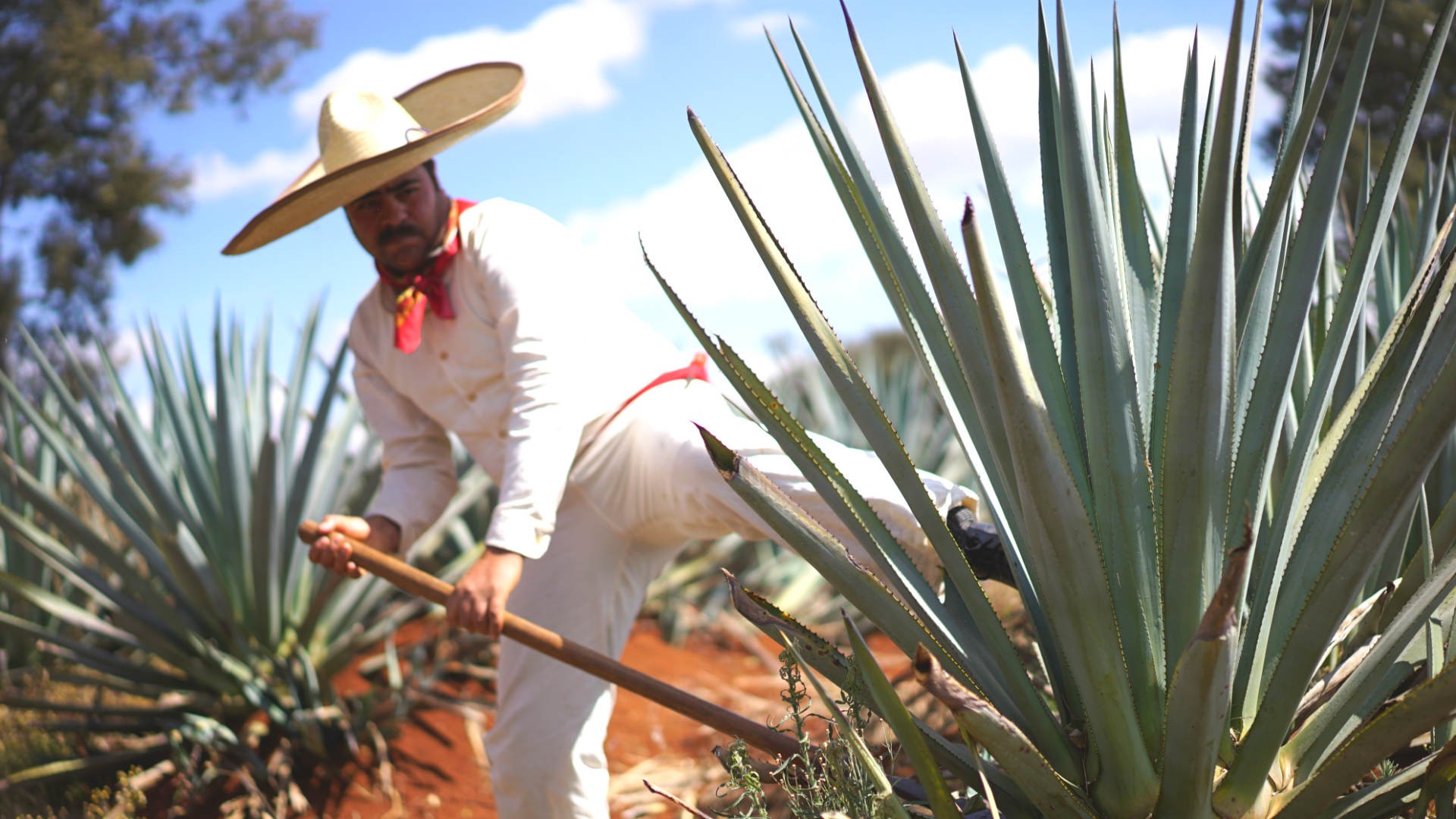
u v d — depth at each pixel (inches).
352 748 169.9
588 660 101.0
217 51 736.3
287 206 117.3
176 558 171.3
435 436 134.3
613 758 176.9
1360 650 69.2
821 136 76.4
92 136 730.2
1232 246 59.2
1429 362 62.3
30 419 183.8
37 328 708.0
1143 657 65.2
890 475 71.7
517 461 110.4
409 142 117.3
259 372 215.3
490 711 186.4
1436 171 112.6
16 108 705.0
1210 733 59.1
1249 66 69.8
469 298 118.1
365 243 119.6
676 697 96.3
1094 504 67.1
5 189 703.1
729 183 73.2
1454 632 69.5
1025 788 64.0
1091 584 61.4
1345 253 130.4
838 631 249.6
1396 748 57.7
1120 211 74.3
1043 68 73.9
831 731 74.9
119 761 170.4
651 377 118.0
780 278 72.7
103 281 725.9
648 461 112.7
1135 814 64.3
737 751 75.9
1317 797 61.4
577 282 118.8
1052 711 82.4
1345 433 70.1
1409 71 383.9
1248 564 57.6
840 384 71.8
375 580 191.8
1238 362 68.4
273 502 172.9
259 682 176.4
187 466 186.4
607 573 121.0
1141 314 72.4
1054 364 68.9
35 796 166.2
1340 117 63.8
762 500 69.8
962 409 75.3
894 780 77.9
